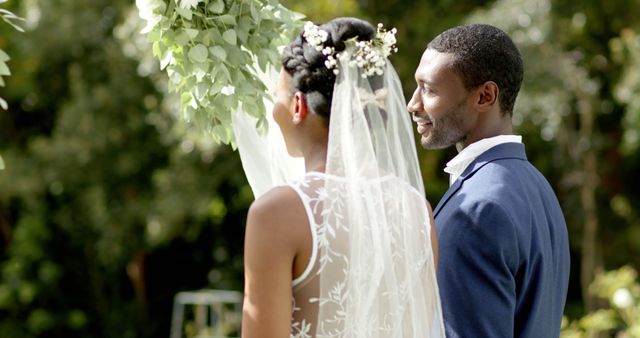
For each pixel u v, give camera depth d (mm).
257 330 2352
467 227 2691
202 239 15688
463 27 2904
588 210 13031
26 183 13477
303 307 2422
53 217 14633
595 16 11812
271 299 2352
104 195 13742
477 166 2852
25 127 15219
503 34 2902
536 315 2801
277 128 3156
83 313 15070
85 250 15023
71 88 13797
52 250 14852
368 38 2611
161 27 2998
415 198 2633
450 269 2674
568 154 12945
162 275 15914
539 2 11039
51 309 14852
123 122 13312
